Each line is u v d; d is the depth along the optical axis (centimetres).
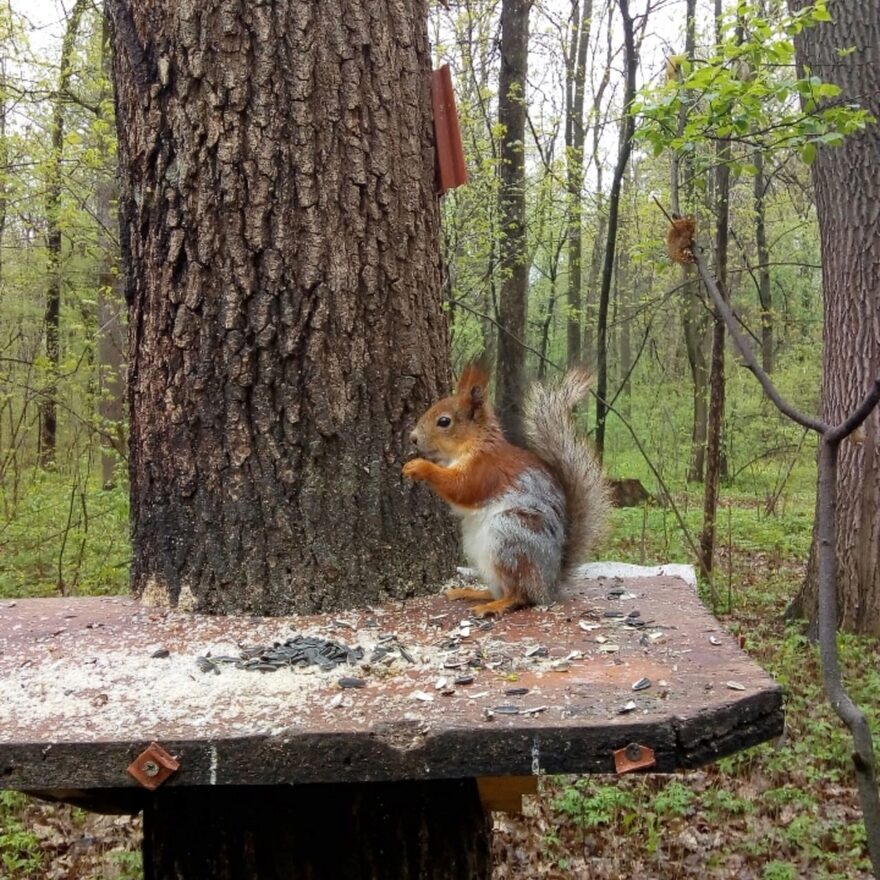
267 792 72
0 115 276
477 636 70
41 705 58
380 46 81
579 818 136
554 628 72
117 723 54
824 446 56
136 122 80
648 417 461
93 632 74
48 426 325
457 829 74
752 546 302
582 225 349
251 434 79
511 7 296
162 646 70
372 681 61
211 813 72
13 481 291
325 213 79
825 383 201
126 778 51
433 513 84
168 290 79
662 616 75
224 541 79
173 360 79
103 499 272
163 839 73
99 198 279
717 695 55
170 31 78
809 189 384
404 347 83
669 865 126
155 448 81
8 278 322
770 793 139
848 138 188
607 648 66
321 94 78
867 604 197
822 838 130
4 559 235
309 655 66
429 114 86
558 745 52
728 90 111
